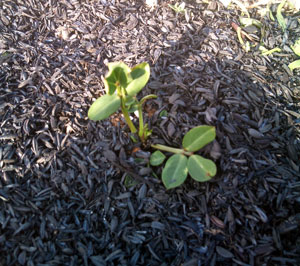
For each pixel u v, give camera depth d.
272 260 0.20
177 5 0.32
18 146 0.24
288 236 0.21
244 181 0.22
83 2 0.32
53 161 0.23
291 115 0.26
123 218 0.22
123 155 0.23
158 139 0.24
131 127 0.22
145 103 0.26
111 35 0.30
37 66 0.28
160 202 0.22
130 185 0.22
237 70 0.28
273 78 0.28
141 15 0.32
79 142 0.24
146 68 0.19
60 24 0.31
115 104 0.19
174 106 0.25
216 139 0.24
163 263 0.20
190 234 0.21
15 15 0.31
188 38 0.30
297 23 0.32
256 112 0.26
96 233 0.21
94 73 0.28
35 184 0.23
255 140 0.24
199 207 0.22
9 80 0.27
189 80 0.27
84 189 0.23
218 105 0.25
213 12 0.32
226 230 0.21
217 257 0.20
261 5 0.33
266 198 0.22
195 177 0.20
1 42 0.29
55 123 0.25
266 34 0.31
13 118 0.25
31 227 0.21
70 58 0.28
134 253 0.20
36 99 0.26
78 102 0.26
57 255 0.20
